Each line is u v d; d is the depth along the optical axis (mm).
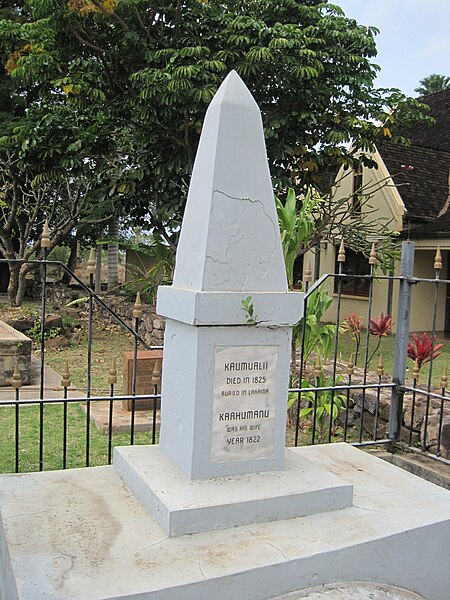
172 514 2486
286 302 2910
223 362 2820
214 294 2738
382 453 4547
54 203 13672
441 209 13789
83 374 8312
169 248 11492
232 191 2842
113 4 8430
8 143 10656
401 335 4602
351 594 2441
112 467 3285
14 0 15195
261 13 9555
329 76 9500
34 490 2939
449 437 4562
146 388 6418
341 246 4375
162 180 9844
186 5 9367
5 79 15070
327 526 2695
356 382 5848
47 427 5672
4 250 13898
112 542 2436
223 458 2865
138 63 9320
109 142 10422
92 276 3678
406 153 15336
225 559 2352
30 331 10688
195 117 9031
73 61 9453
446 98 18438
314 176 10430
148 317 11047
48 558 2301
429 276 14148
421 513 2898
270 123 9141
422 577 2795
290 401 5371
